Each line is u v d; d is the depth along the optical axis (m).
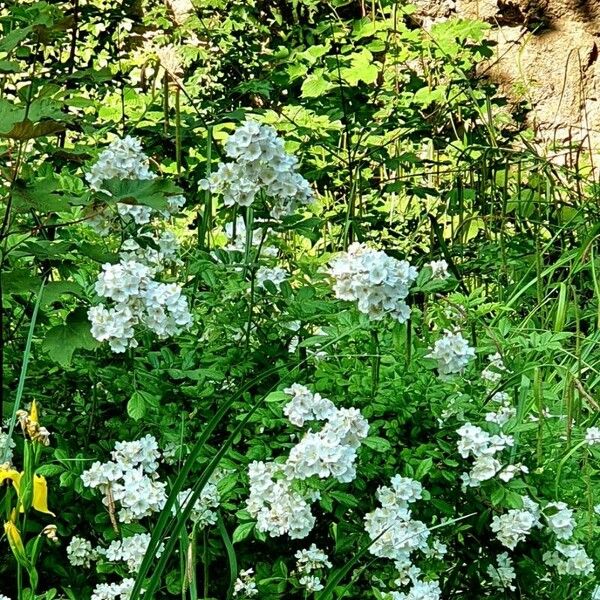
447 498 2.12
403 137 3.87
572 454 2.36
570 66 5.85
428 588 1.95
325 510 2.02
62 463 2.01
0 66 2.15
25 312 2.26
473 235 4.00
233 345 2.31
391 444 2.07
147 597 1.60
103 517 1.98
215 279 2.33
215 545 2.03
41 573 2.06
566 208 4.07
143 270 2.02
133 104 3.72
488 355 2.75
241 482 2.05
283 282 2.30
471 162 3.93
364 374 2.17
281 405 2.07
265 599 1.99
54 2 3.67
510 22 5.82
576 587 2.20
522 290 3.10
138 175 2.24
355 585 2.07
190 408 2.15
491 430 2.13
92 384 2.20
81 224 2.55
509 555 2.17
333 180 3.75
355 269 1.98
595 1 5.86
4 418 2.10
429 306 2.81
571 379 2.29
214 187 2.16
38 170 2.83
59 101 2.27
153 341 2.30
